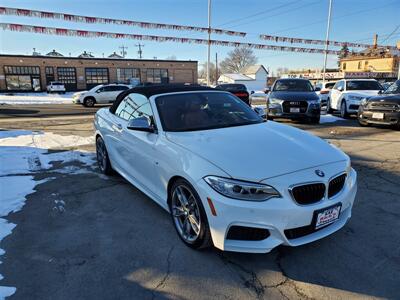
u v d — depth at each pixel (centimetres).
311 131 894
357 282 250
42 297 236
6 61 3962
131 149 393
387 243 303
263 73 7469
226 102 416
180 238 313
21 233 328
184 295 238
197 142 305
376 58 5384
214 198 254
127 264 275
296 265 271
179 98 395
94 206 392
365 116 934
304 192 255
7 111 1694
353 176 304
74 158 611
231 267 270
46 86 4216
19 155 631
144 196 421
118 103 485
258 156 276
